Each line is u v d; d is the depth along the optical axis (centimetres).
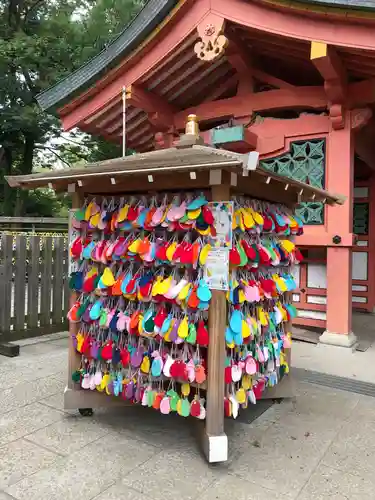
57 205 1900
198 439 255
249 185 248
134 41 525
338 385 365
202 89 621
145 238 255
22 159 1712
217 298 230
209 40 477
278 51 515
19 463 229
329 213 488
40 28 1483
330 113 475
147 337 252
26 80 1453
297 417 297
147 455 240
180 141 273
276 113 615
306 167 519
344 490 209
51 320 527
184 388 242
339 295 482
